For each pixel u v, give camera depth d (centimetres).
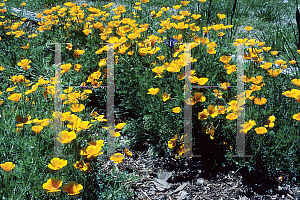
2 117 230
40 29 389
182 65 234
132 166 239
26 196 169
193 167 239
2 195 163
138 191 215
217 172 233
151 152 254
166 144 254
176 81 251
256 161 223
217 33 309
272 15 578
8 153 200
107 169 229
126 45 282
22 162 183
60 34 387
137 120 269
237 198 210
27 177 177
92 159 209
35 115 229
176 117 244
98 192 195
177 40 278
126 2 600
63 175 188
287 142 218
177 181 227
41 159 186
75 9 383
